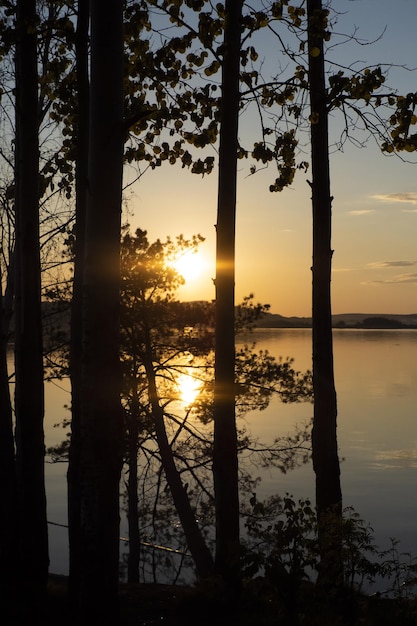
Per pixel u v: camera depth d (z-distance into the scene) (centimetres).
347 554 794
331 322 1100
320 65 1080
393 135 1034
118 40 694
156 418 1822
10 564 924
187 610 912
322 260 1100
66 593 978
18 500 946
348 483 8250
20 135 916
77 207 886
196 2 985
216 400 1030
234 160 1050
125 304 1788
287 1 1039
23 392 912
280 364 1773
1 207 1305
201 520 1923
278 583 779
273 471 7906
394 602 809
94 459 672
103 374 677
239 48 1032
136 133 1081
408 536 5325
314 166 1102
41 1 1049
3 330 954
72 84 993
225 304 1041
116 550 679
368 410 16300
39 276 917
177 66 1053
